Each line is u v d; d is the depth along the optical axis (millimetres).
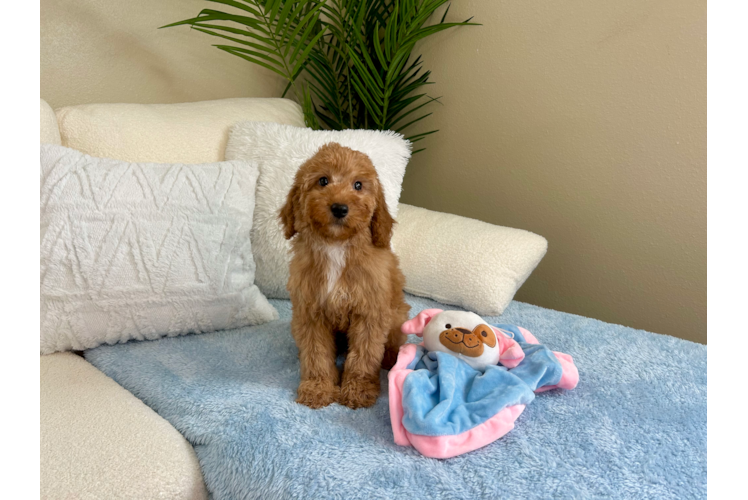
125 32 2127
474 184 2625
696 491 981
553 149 2285
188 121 1979
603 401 1300
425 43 2721
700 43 1828
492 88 2465
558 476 1004
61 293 1448
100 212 1494
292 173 1894
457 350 1332
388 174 2045
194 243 1599
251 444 1106
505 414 1146
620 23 2006
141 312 1548
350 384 1318
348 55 2615
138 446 1082
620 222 2115
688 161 1900
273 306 1930
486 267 1909
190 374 1411
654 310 2053
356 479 992
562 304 2369
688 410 1260
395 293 1446
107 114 1827
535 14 2252
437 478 999
